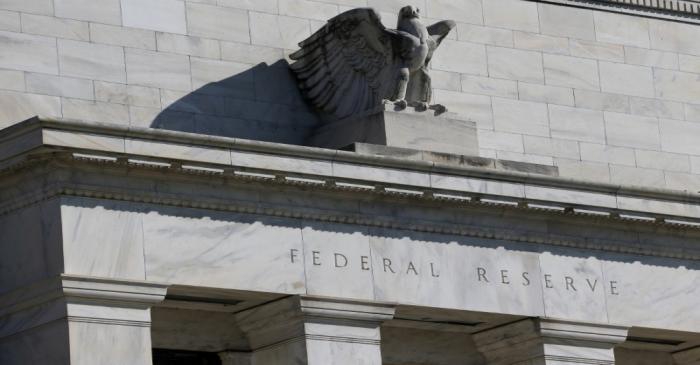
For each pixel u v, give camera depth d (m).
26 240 44.91
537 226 51.53
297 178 47.38
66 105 48.44
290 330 47.78
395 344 52.00
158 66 50.06
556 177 51.34
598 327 52.00
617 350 55.56
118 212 45.16
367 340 48.16
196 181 46.28
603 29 58.06
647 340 54.78
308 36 52.75
